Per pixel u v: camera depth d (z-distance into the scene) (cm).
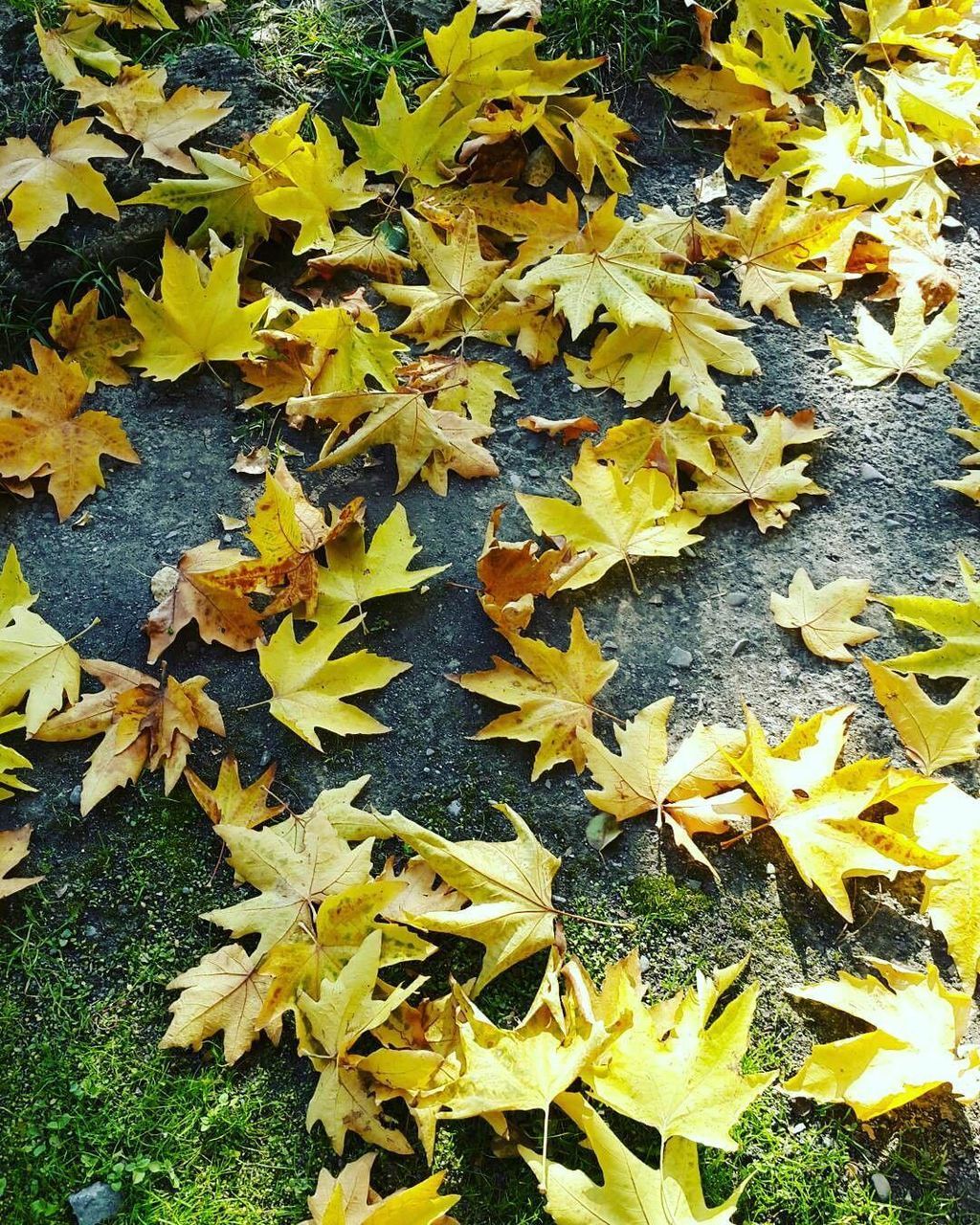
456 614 208
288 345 229
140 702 192
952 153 274
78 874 181
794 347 245
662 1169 145
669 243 245
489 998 169
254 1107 162
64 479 221
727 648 204
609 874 180
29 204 233
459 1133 158
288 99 267
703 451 220
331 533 206
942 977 172
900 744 193
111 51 261
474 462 222
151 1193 156
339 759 192
